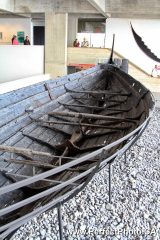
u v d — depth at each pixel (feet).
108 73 23.94
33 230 7.83
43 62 38.01
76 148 9.37
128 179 11.19
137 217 8.59
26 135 9.99
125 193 10.05
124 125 11.52
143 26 37.65
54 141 10.89
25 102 11.58
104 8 33.01
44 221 8.24
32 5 35.24
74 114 10.98
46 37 36.73
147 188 10.51
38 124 11.32
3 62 32.30
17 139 9.58
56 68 37.70
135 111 12.25
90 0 24.71
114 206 9.18
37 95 12.80
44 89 14.08
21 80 16.55
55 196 6.64
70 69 44.04
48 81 14.66
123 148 6.99
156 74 36.14
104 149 5.18
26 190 7.32
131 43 38.65
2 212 3.83
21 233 7.67
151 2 31.83
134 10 32.60
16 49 32.24
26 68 33.60
